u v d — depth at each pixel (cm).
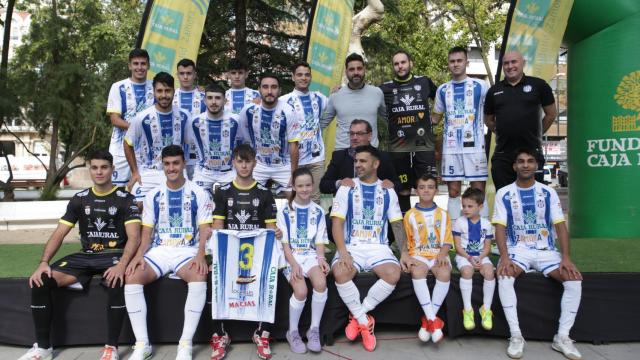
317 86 673
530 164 369
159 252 354
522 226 373
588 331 359
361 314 352
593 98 603
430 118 515
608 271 382
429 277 363
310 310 362
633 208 585
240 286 344
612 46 589
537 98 444
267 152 484
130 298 329
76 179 2981
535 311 360
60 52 1236
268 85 457
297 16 1281
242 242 347
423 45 1570
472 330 365
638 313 361
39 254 487
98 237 356
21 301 353
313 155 513
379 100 493
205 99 470
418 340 366
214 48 1233
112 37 1333
